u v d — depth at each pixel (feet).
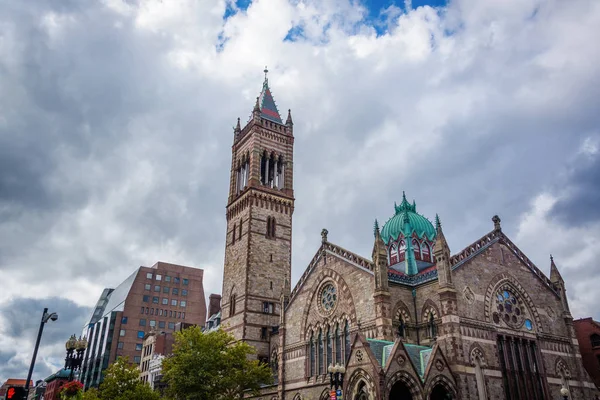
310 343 226.99
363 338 165.27
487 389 179.32
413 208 279.90
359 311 201.36
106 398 200.64
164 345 444.14
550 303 223.51
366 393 159.02
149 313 607.78
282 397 232.12
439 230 195.52
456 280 191.62
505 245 219.61
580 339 274.16
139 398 202.39
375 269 193.88
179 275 645.92
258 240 304.71
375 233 200.75
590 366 266.57
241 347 223.10
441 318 183.93
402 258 256.93
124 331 585.22
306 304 235.40
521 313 210.18
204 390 203.51
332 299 221.05
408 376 159.74
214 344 216.74
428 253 261.24
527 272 221.87
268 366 269.85
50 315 145.79
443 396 171.01
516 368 195.11
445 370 170.60
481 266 204.23
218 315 427.74
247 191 316.40
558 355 213.66
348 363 166.81
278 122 349.20
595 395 215.72
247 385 226.99
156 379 406.62
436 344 173.58
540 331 212.23
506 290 209.87
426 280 195.42
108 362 563.89
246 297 286.05
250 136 337.72
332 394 141.08
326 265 229.45
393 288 195.52
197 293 649.61
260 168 329.11
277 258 307.58
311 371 221.87
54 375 505.66
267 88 363.56
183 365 205.87
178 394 206.80
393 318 190.19
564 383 207.62
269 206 317.83
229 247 321.73
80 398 165.89
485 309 196.03
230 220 330.13
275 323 288.71
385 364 158.51
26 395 122.01
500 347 194.18
